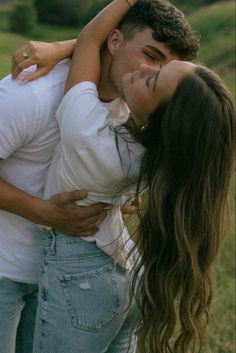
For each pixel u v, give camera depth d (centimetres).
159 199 230
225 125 227
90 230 246
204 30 1742
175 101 224
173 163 228
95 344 249
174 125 224
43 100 238
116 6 251
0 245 261
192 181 229
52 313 247
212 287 248
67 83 242
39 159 251
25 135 240
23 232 259
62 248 248
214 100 224
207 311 251
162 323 244
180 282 241
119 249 250
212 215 235
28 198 245
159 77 227
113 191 244
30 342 288
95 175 235
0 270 261
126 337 276
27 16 2092
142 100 230
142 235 240
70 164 235
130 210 275
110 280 247
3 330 267
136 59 249
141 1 251
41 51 244
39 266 262
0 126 237
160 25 246
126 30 251
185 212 231
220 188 234
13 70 242
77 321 245
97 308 246
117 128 236
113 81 255
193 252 236
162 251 238
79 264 246
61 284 246
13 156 252
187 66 229
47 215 243
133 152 236
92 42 247
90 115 231
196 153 225
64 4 2205
